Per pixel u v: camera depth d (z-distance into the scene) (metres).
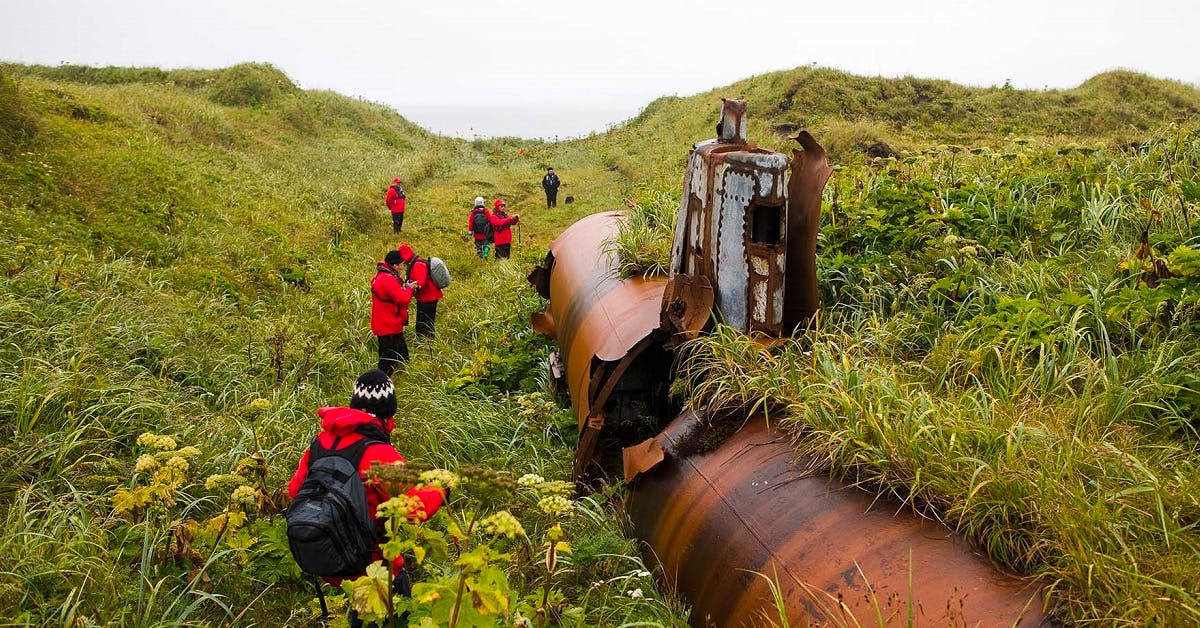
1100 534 2.31
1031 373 3.62
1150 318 3.90
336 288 9.40
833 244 5.68
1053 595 2.17
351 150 21.50
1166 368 3.50
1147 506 2.54
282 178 14.85
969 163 7.89
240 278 8.87
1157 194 5.54
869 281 4.93
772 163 3.70
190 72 24.86
